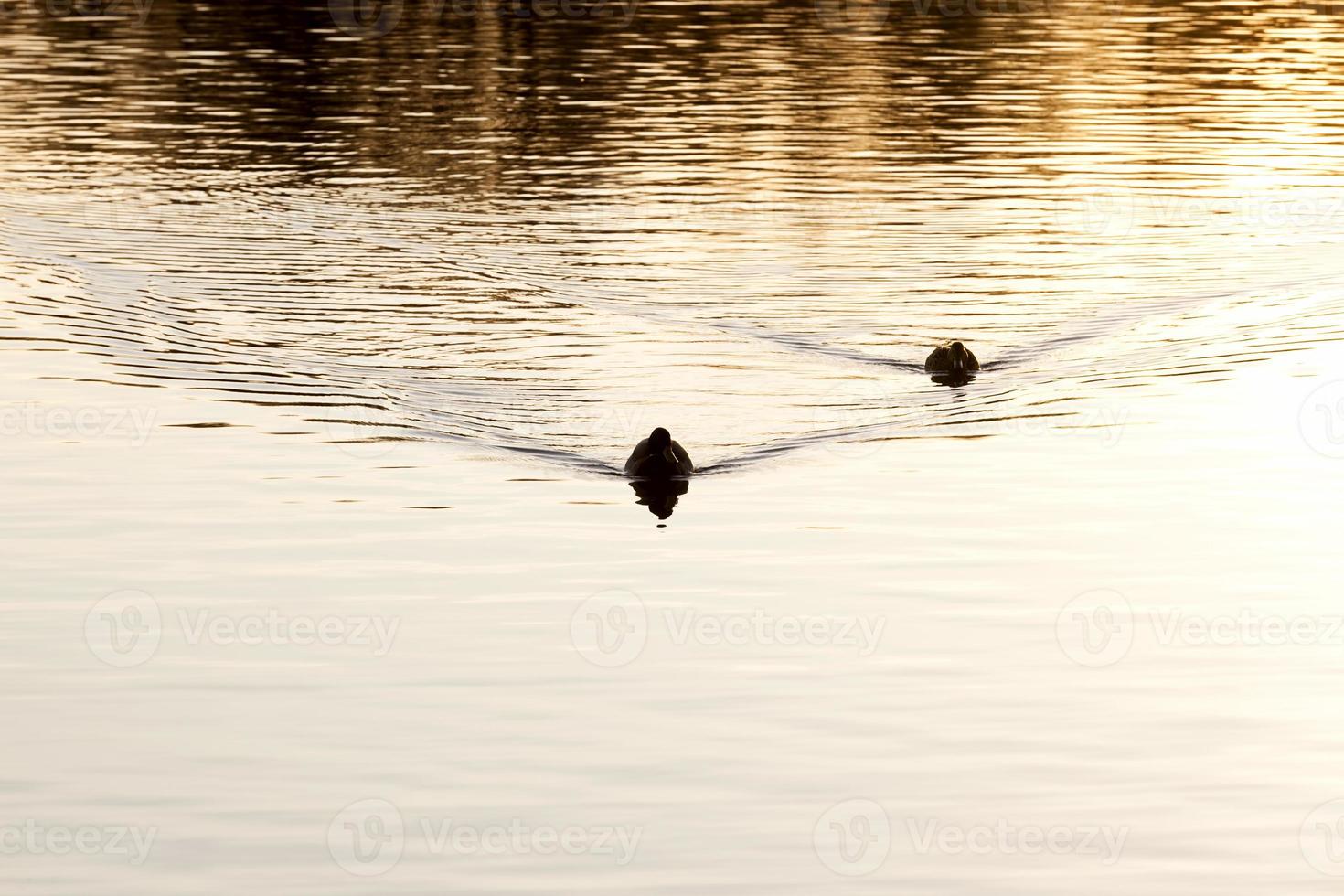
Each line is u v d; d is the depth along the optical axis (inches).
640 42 6668.3
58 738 1878.7
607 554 2388.0
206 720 1920.5
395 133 5162.4
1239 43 6737.2
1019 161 4864.7
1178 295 3673.7
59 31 6889.8
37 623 2146.9
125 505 2539.4
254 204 4370.1
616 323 3494.1
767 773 1820.9
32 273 3784.5
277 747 1866.4
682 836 1707.7
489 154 4928.6
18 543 2390.5
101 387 3085.6
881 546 2415.1
